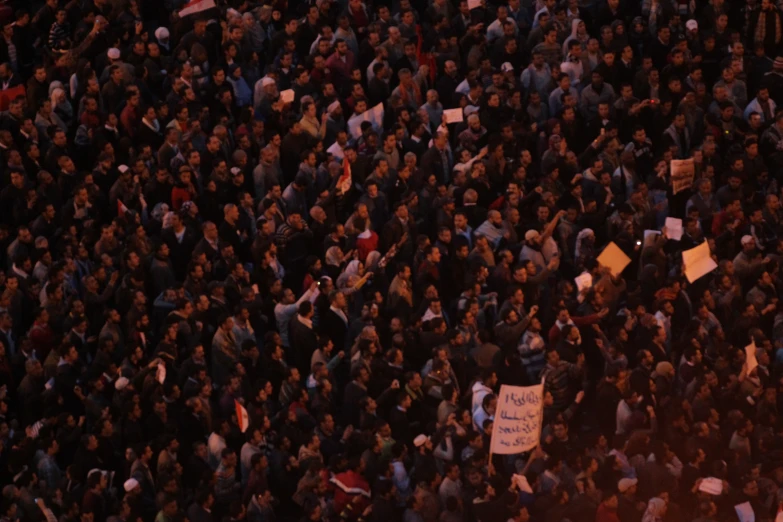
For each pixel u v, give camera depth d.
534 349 59.09
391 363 57.19
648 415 56.12
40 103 70.81
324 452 54.78
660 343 59.47
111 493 53.25
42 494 52.72
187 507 53.31
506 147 69.06
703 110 73.88
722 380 58.75
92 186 65.06
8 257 62.59
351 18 77.38
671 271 63.50
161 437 53.62
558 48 75.94
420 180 67.38
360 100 70.50
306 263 61.62
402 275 61.00
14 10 80.31
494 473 51.72
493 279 62.41
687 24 77.00
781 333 62.09
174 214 62.41
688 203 68.38
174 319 58.22
